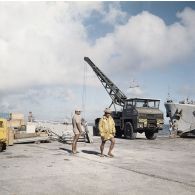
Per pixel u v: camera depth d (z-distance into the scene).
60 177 5.96
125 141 15.90
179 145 13.90
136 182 5.66
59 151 10.34
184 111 20.17
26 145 12.84
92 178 5.93
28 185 5.28
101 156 8.95
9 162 7.77
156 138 19.64
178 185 5.50
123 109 18.73
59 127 17.80
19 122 15.26
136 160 8.45
